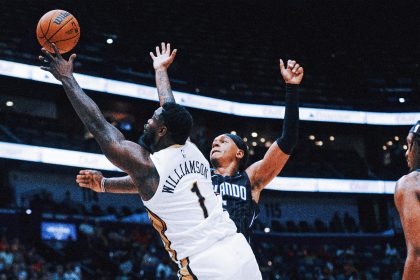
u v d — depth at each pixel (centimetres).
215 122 3144
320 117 3169
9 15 2992
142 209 2800
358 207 3281
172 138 390
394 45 3775
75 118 2895
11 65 2475
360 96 3444
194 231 382
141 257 2114
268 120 3111
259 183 468
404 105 3288
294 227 2945
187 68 3294
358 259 2612
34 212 2184
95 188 441
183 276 390
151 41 3350
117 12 3438
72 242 2105
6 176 2569
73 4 3306
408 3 3941
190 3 3725
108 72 2711
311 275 2362
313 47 3719
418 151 430
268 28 3769
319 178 3041
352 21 3866
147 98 2783
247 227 443
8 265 1702
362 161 3266
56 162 2480
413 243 398
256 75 3425
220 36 3597
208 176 398
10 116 2656
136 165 373
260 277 398
